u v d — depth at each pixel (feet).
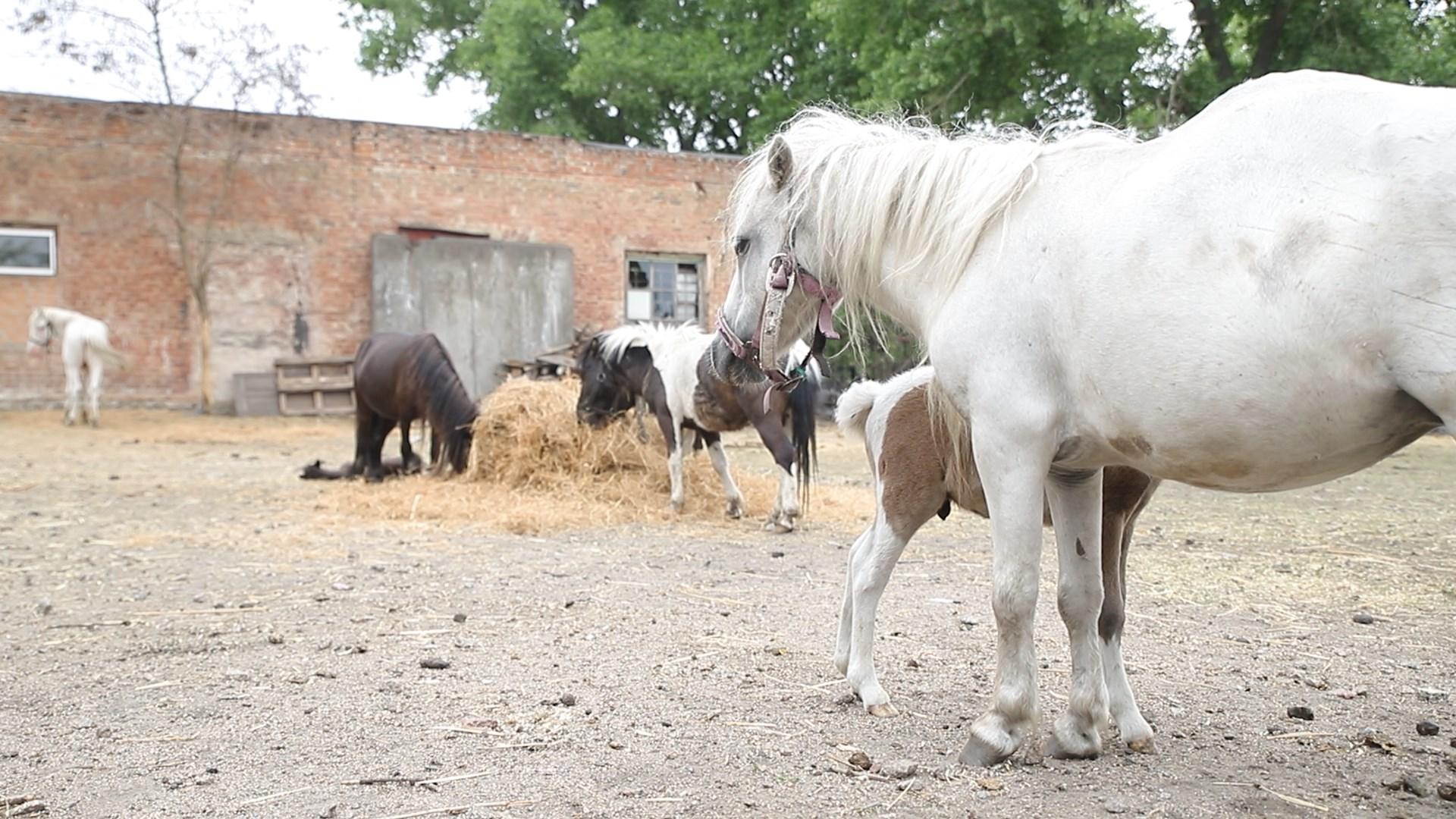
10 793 9.03
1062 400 8.49
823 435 48.08
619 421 28.96
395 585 17.78
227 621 15.25
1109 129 9.27
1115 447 8.27
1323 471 7.50
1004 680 9.36
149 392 54.54
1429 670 12.81
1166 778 9.26
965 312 8.86
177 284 54.70
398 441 44.62
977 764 9.50
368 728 10.66
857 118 11.22
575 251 61.46
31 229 52.65
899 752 10.00
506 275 59.57
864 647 11.39
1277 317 6.97
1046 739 10.19
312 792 9.04
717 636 14.44
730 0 77.61
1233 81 41.78
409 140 58.34
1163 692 11.91
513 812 8.61
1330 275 6.72
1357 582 18.02
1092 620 9.62
